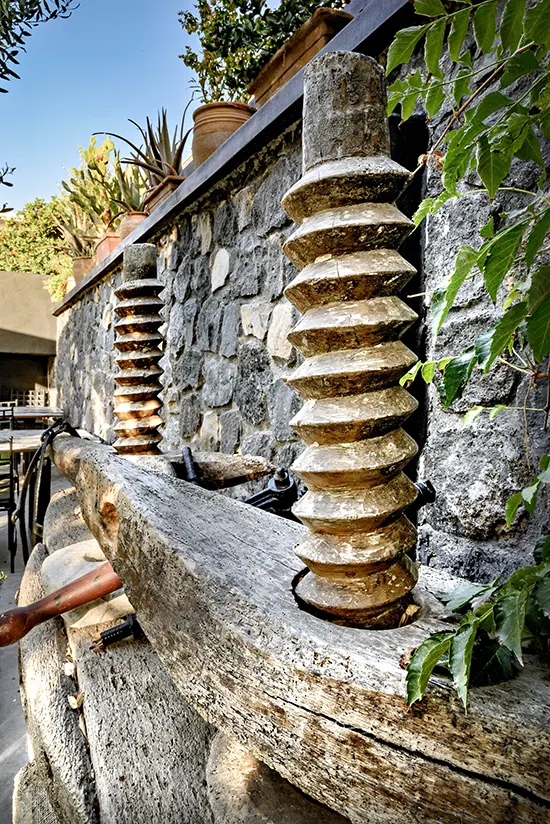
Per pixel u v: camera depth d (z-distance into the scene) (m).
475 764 0.39
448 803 0.41
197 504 0.75
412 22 1.30
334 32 1.75
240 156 2.12
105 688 0.89
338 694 0.44
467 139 0.63
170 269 3.14
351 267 0.50
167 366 3.17
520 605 0.44
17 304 7.95
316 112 0.52
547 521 1.00
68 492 2.21
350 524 0.50
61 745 0.81
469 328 1.12
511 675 0.43
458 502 1.15
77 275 5.93
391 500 0.51
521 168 1.02
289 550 0.65
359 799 0.45
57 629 1.22
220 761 0.69
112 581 1.00
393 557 0.51
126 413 1.60
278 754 0.49
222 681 0.54
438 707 0.40
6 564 3.56
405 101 0.70
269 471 1.65
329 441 0.51
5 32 1.89
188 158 5.59
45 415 5.18
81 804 0.69
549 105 0.60
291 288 0.53
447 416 1.18
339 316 0.50
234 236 2.38
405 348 0.53
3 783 1.56
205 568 0.58
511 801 0.38
